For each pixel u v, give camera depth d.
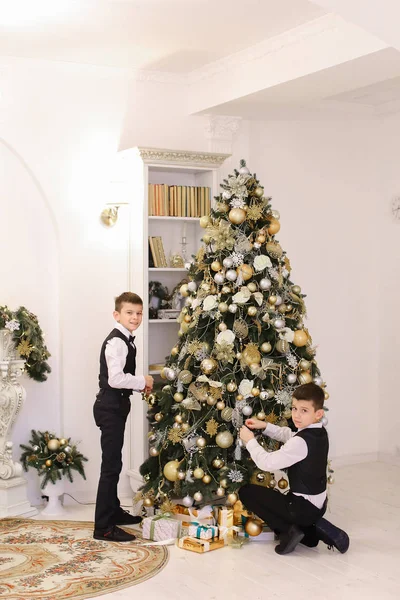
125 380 4.58
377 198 6.75
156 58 5.39
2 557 4.31
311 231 6.52
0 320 5.02
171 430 4.74
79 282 5.56
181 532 4.62
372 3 3.28
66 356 5.53
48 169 5.44
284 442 4.61
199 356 4.71
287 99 5.44
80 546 4.50
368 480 6.12
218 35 4.87
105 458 4.66
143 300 5.41
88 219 5.58
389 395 6.75
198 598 3.76
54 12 4.41
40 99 5.39
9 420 5.11
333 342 6.65
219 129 6.03
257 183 4.84
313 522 4.36
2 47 5.07
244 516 4.69
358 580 4.00
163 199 5.54
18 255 5.40
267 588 3.89
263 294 4.76
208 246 4.88
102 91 5.61
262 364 4.61
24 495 5.21
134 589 3.87
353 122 6.68
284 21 4.61
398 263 6.65
